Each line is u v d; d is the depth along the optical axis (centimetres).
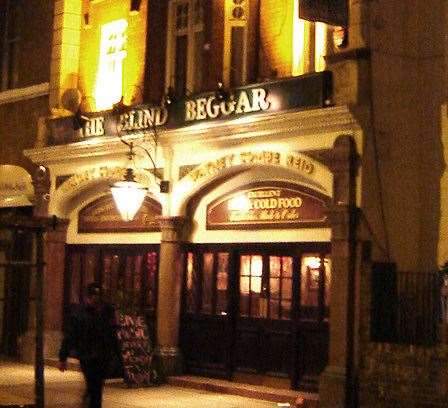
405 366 1245
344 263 1317
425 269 1353
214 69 1609
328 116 1344
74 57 1916
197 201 1633
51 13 2006
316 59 1488
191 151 1603
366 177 1323
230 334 1555
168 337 1622
